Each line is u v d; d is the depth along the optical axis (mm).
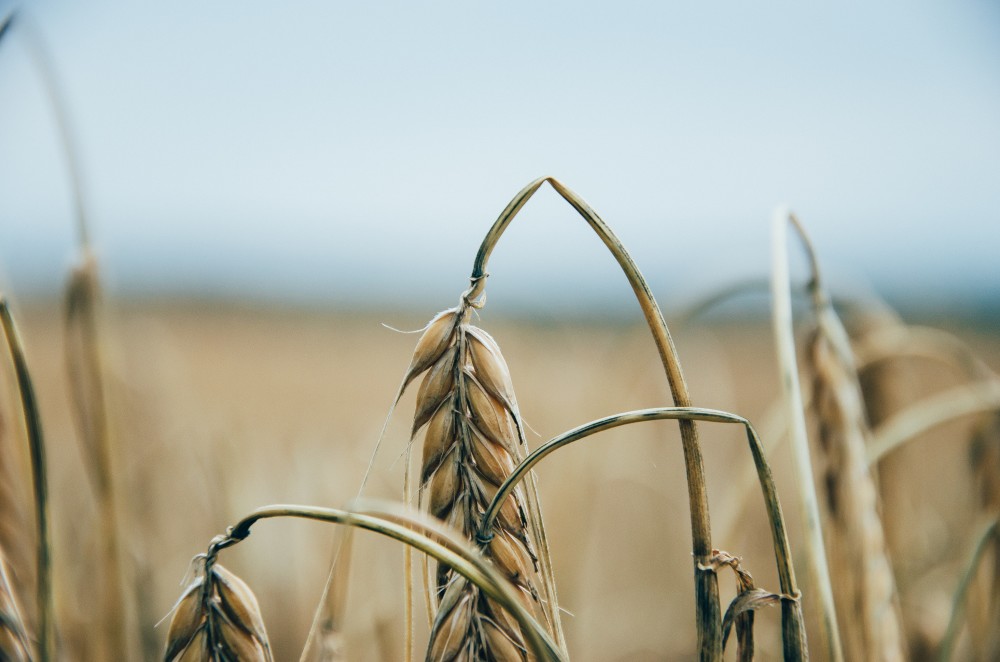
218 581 193
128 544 262
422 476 200
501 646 196
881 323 300
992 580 269
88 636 244
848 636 235
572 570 380
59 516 298
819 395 242
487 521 193
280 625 341
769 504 190
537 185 193
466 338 198
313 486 368
